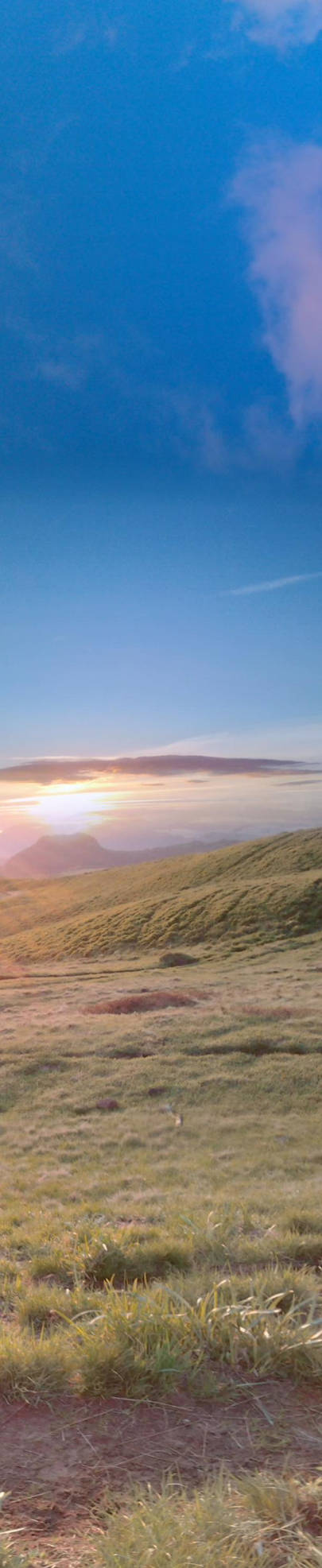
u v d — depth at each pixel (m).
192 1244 6.73
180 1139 20.66
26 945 90.38
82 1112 23.84
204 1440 3.09
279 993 40.38
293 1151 18.97
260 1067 26.80
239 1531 2.40
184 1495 2.57
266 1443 3.04
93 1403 3.45
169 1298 4.43
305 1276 5.10
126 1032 32.16
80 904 116.62
